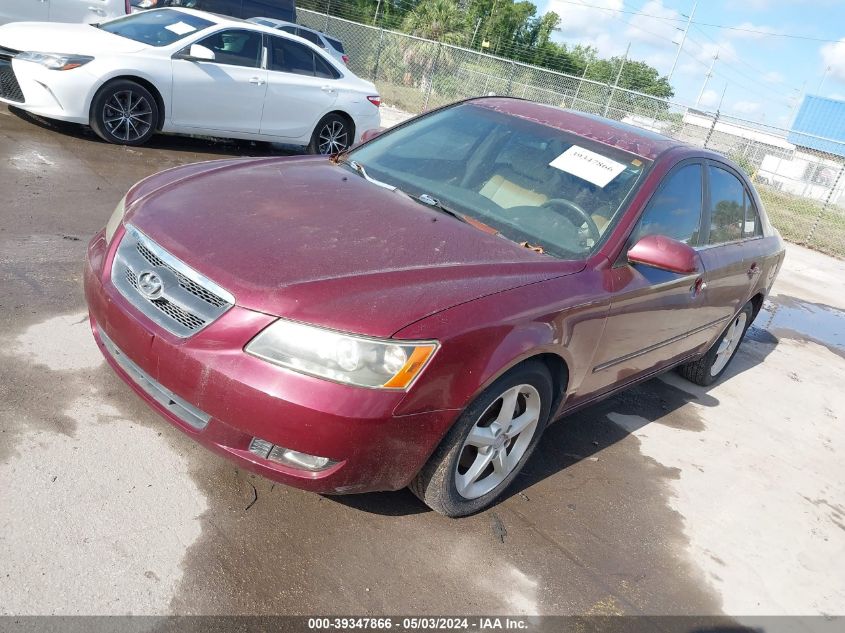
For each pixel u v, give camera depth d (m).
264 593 2.38
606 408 4.55
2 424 2.80
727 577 3.17
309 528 2.72
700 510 3.65
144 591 2.26
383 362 2.35
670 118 18.38
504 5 48.69
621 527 3.31
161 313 2.54
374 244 2.80
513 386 2.86
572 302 2.96
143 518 2.54
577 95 18.83
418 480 2.77
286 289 2.41
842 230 15.28
